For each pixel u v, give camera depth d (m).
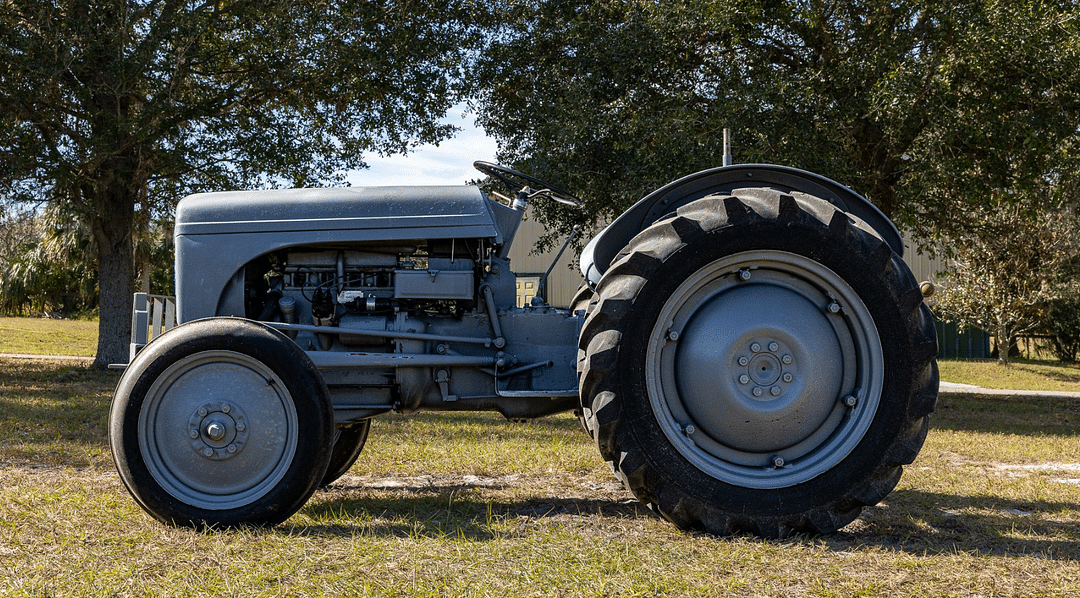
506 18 13.78
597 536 3.74
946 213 13.39
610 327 3.79
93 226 13.84
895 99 9.94
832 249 3.84
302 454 3.77
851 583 3.11
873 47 10.77
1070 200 12.84
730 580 3.13
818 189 4.29
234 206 4.41
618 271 3.85
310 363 3.83
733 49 12.00
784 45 12.10
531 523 3.97
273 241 4.32
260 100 13.79
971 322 23.09
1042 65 10.30
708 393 3.82
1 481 4.79
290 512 3.80
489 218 4.34
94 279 37.69
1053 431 8.82
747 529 3.80
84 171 12.82
